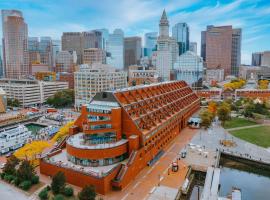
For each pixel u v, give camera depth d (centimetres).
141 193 8019
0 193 7894
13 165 9175
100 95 10350
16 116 19400
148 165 10062
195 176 9938
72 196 7706
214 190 8275
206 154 11200
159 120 11838
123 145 9231
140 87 12281
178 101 15762
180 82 19362
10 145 12125
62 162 9150
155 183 8669
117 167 8556
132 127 9694
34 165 9794
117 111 9469
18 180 8419
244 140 13412
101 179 7875
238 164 11350
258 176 10619
